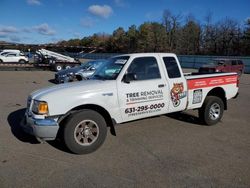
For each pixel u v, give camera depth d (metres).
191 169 4.41
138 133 6.29
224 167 4.50
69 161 4.66
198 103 6.71
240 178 4.12
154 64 5.91
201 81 6.70
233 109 9.39
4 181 3.94
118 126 6.80
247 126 7.08
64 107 4.80
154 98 5.79
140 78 5.68
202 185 3.89
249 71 32.47
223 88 7.25
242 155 5.04
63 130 4.84
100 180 4.00
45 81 18.39
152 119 7.50
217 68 24.97
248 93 14.11
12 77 21.09
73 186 3.82
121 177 4.10
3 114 7.98
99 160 4.72
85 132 4.94
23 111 8.39
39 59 30.16
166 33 77.94
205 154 5.06
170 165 4.55
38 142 5.54
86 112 4.92
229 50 65.12
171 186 3.85
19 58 36.41
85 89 5.02
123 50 88.00
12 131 6.29
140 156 4.93
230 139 5.97
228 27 65.81
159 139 5.89
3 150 5.12
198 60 39.97
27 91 13.12
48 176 4.11
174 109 6.21
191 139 5.92
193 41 72.75
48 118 4.73
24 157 4.80
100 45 97.44
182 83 6.28
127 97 5.41
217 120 7.12
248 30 60.12
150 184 3.90
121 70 5.47
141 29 82.81
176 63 6.28
